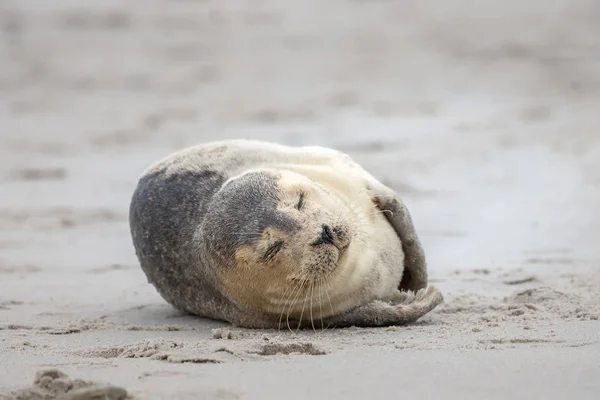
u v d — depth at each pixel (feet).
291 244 84.07
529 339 80.59
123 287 114.93
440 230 139.74
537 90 280.51
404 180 174.60
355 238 88.28
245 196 87.35
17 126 259.60
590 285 104.53
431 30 374.43
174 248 94.58
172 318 97.81
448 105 262.88
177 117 264.93
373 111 258.57
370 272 89.15
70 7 421.59
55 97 300.40
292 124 245.24
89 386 67.10
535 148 200.64
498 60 325.83
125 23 399.85
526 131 221.25
